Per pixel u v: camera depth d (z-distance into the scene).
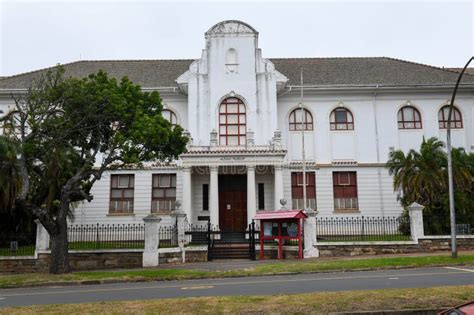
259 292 11.70
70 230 25.44
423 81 32.16
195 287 13.25
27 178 17.80
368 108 31.75
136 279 15.82
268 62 30.62
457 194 23.84
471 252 21.19
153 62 36.41
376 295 10.30
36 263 20.91
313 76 33.38
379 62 36.03
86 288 14.19
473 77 32.72
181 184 29.92
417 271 15.78
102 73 19.62
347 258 20.50
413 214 22.86
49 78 19.20
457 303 9.48
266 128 29.80
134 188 30.19
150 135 17.72
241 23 30.94
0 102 30.22
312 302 9.70
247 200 27.62
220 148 27.78
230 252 23.06
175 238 23.27
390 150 31.14
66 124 18.52
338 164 30.94
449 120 20.06
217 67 30.48
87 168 19.02
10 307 10.26
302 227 22.42
